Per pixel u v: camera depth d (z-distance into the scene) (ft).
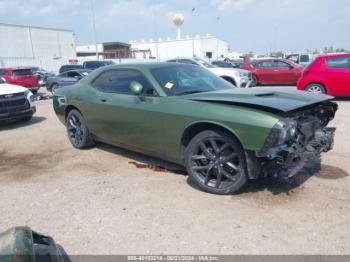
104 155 17.47
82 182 13.88
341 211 10.40
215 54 205.67
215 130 11.51
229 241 9.14
